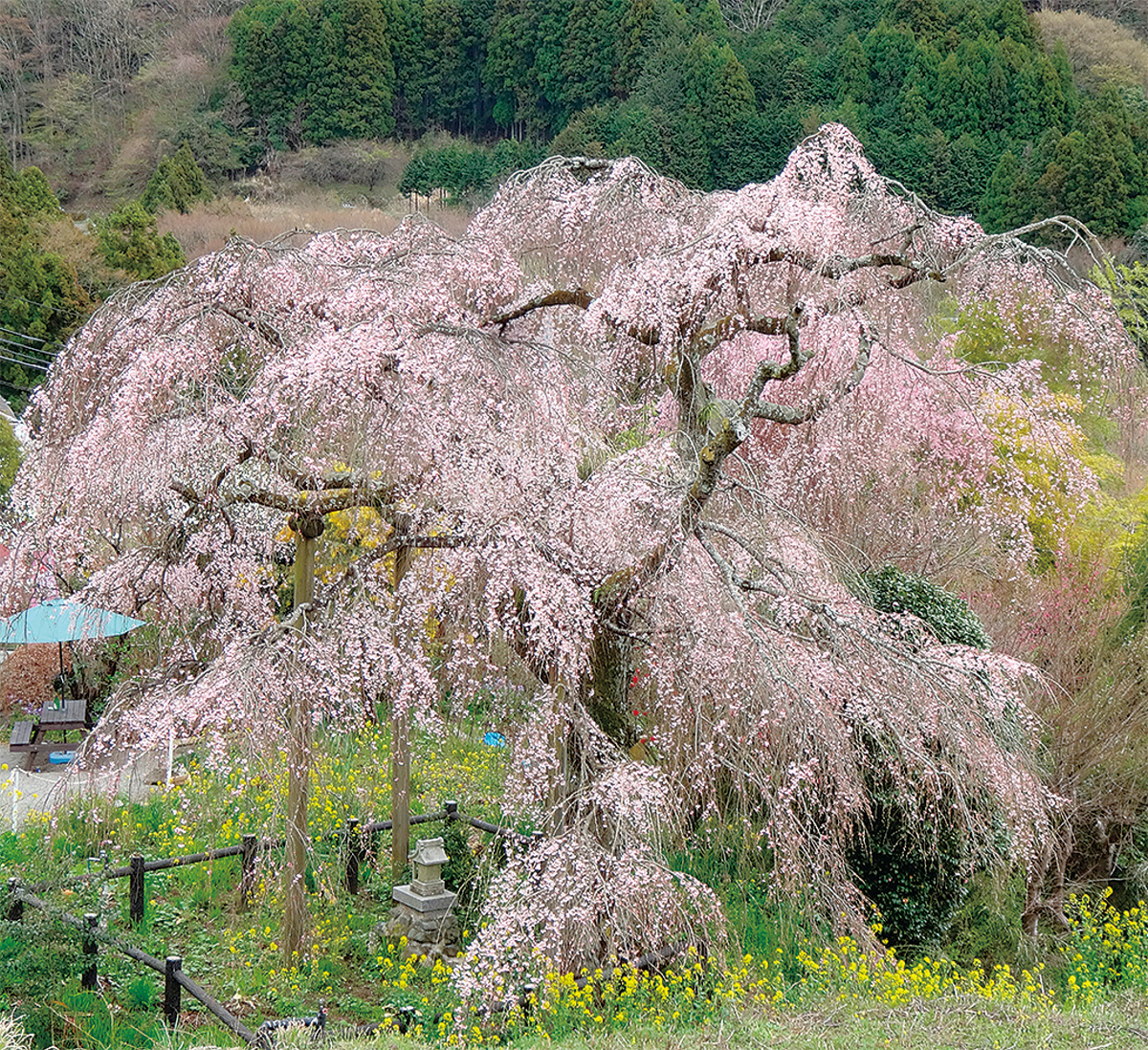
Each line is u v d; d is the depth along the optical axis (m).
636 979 5.61
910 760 6.09
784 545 6.75
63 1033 5.43
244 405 5.82
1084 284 7.73
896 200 7.93
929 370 6.95
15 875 6.97
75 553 6.20
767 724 6.24
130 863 6.84
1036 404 7.93
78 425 6.17
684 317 6.50
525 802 6.32
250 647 5.72
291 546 7.36
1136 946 6.86
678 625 6.38
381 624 6.19
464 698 6.84
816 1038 4.64
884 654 6.24
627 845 5.74
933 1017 4.93
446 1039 5.10
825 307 6.82
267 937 6.64
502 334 6.89
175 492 6.23
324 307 6.05
